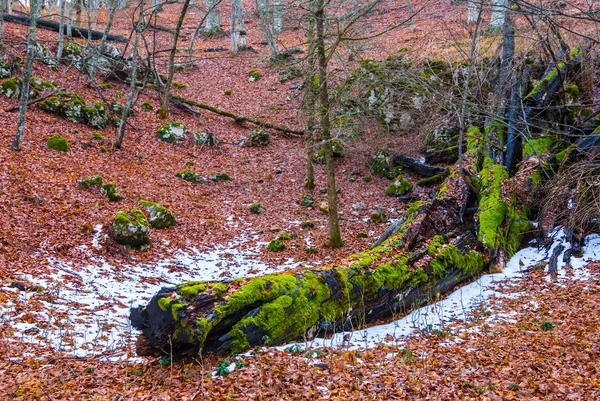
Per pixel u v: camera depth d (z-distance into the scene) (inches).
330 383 231.9
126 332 305.1
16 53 824.9
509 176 551.8
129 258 445.4
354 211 658.8
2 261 358.0
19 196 466.6
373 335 315.6
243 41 1282.0
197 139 813.9
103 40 816.9
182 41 1385.3
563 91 568.7
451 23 927.7
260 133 867.4
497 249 450.0
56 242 418.3
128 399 213.9
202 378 221.9
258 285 277.3
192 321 246.5
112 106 812.0
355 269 330.0
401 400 215.6
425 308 375.9
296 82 1102.4
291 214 647.1
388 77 685.9
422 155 762.8
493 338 303.1
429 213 439.8
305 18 513.0
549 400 213.9
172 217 547.8
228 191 693.9
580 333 296.2
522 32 590.9
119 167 647.8
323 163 813.2
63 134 667.4
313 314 296.2
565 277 411.5
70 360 255.0
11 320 285.9
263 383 229.3
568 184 478.6
